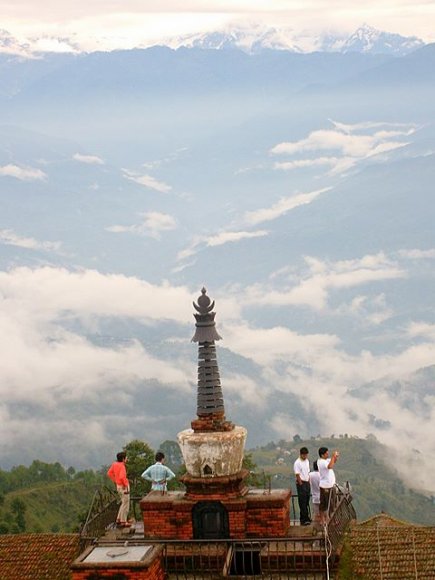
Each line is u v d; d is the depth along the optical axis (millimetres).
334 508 24062
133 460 42688
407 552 25047
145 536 23609
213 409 23922
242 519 23219
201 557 22359
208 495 23406
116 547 22125
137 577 20781
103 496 28156
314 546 22578
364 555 25094
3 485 122750
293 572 22266
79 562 21031
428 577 24078
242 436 23672
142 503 23609
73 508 112250
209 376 23984
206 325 24047
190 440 23422
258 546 22891
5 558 26391
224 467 23375
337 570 22656
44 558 26234
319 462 24516
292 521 25359
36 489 114375
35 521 103750
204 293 24062
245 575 22328
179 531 23438
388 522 31672
